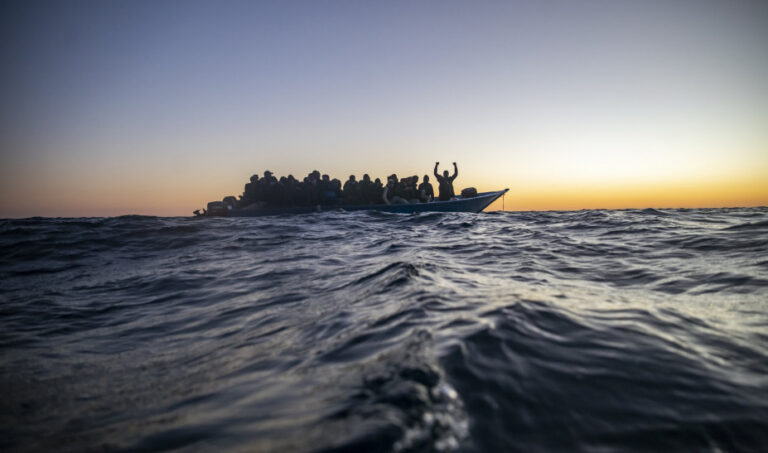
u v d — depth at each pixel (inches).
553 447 45.2
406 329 86.3
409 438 43.1
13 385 88.0
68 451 55.8
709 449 46.8
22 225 418.6
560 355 70.0
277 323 118.5
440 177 735.7
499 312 92.1
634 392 58.5
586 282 158.2
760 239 237.5
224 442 48.6
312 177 714.2
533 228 376.2
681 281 154.9
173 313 150.7
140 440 53.7
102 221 464.8
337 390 58.2
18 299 185.2
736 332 88.1
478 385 57.2
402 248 272.8
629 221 385.1
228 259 273.3
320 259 249.1
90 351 113.3
